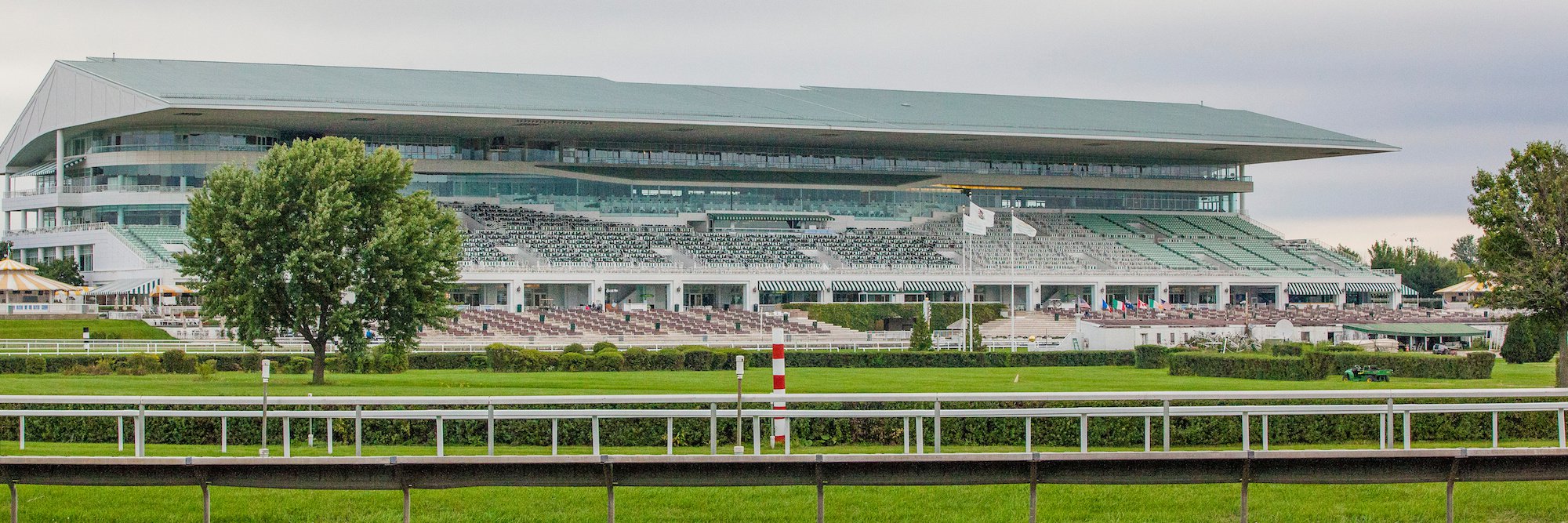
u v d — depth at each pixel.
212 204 57.62
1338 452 28.62
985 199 161.62
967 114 151.00
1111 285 146.12
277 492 32.16
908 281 137.12
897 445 37.44
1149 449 36.06
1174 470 28.70
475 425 36.91
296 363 66.81
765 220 151.38
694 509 31.42
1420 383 65.69
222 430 35.44
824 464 28.19
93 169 137.50
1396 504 32.31
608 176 147.75
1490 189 63.69
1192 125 156.88
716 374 67.25
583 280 128.25
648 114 134.62
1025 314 130.88
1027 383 60.44
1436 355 71.06
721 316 119.94
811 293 137.25
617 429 36.81
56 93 138.25
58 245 132.88
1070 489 33.16
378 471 27.97
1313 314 131.38
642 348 76.44
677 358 73.69
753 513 31.19
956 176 159.50
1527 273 60.19
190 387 50.69
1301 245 162.75
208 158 132.62
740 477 28.34
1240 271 148.75
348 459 27.75
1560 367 62.38
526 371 69.94
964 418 37.75
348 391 48.06
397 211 58.19
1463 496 33.00
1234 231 166.00
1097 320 116.06
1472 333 108.12
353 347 57.62
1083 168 165.00
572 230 140.50
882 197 157.50
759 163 153.62
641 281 130.88
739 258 138.75
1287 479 28.75
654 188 149.62
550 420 36.94
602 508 31.38
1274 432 38.88
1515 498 32.84
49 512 30.41
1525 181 63.03
